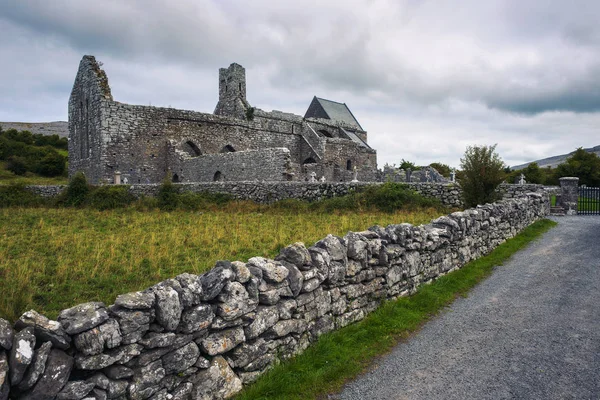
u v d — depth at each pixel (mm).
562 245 11742
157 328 3471
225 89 45938
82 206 21531
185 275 3873
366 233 6488
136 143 32000
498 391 4328
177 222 15461
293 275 4832
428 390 4375
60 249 10234
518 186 20516
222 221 15641
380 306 6508
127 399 3252
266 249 10172
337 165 45281
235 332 4105
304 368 4656
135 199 22859
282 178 24078
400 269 7055
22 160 47875
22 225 14602
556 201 21219
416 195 19266
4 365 2604
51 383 2811
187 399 3654
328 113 59156
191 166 31594
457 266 9180
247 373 4230
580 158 43906
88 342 2998
